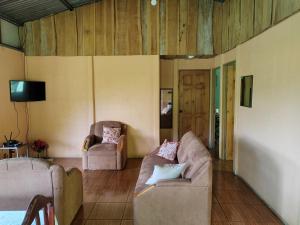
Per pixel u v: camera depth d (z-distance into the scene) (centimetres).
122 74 564
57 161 552
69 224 292
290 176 281
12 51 514
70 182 294
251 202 356
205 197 271
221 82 547
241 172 444
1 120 476
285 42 290
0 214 251
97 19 555
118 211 331
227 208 339
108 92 569
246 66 415
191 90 679
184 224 276
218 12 548
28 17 534
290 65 279
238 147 457
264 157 348
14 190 255
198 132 686
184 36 554
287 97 286
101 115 574
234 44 470
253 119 386
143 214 278
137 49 559
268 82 335
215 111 665
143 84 565
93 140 532
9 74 504
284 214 296
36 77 568
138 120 573
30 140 580
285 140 291
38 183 255
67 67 564
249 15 399
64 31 557
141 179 320
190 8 549
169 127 688
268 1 333
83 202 355
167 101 683
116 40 558
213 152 621
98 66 564
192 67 668
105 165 489
